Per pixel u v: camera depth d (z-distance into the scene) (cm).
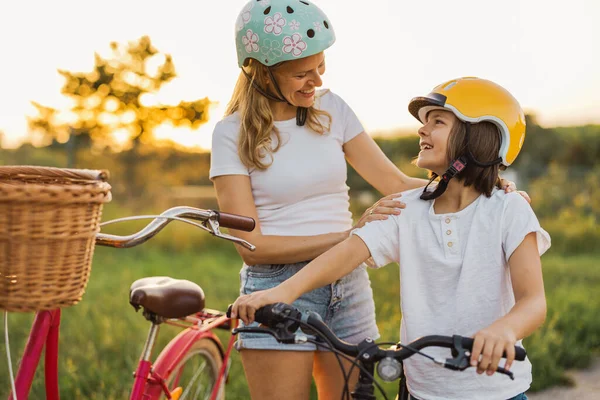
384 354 168
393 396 425
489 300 211
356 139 282
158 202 1420
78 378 431
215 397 326
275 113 264
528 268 203
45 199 170
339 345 173
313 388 420
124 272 798
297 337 176
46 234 172
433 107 218
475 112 210
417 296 219
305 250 252
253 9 252
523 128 218
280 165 259
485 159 213
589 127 1934
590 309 589
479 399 210
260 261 257
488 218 214
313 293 261
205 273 813
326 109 274
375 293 673
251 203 261
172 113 1557
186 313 284
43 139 1565
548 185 1478
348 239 224
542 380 445
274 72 251
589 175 1509
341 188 272
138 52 1528
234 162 260
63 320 561
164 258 955
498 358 166
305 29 246
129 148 1566
